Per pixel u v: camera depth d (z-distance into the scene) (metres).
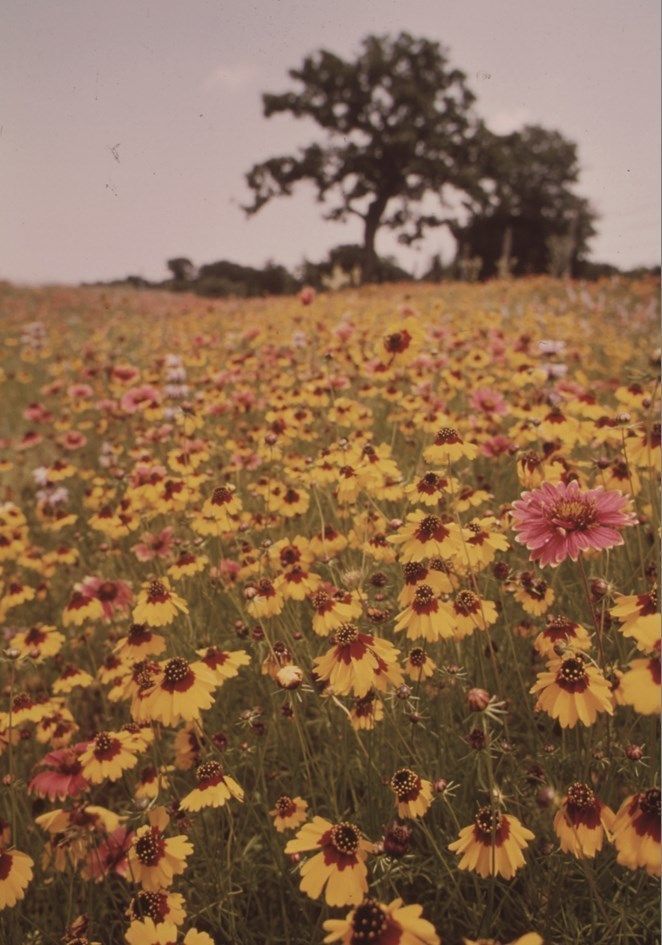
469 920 1.80
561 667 1.65
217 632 2.94
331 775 2.03
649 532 2.54
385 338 2.96
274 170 36.00
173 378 5.20
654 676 1.31
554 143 34.72
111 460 4.71
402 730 2.17
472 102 35.44
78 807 1.80
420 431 3.90
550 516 1.70
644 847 1.39
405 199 37.00
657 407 3.02
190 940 1.41
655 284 11.42
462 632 2.00
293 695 1.89
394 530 2.57
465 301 12.38
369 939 1.18
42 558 3.91
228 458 4.32
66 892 2.04
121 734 2.12
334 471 2.94
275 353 5.88
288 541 2.77
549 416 3.06
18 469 5.64
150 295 17.83
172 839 1.79
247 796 2.20
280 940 1.94
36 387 8.49
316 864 1.49
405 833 1.53
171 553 3.22
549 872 1.79
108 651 3.07
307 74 34.78
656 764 1.88
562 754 2.09
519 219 37.50
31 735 2.64
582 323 7.88
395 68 34.53
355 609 2.15
